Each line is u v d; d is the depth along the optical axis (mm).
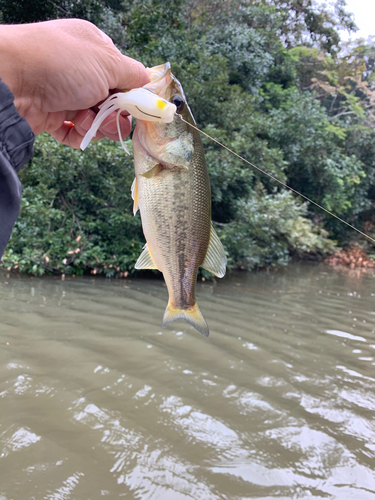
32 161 7641
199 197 1665
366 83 23516
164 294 6363
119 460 2248
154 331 4438
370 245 16859
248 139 10242
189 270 1705
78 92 1124
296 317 5852
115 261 7457
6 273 6906
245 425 2744
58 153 7605
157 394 3020
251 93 13562
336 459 2471
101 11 8547
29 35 1055
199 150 1668
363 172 16250
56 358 3465
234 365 3740
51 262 7098
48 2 7594
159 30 10242
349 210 17109
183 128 1585
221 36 13234
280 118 13352
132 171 7781
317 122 14930
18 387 2889
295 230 11188
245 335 4676
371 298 8141
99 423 2564
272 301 6797
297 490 2170
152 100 1248
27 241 7059
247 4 17500
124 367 3424
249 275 9531
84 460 2217
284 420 2861
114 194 7832
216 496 2068
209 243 1754
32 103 1079
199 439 2529
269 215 9539
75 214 8086
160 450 2377
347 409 3107
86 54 1144
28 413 2586
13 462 2145
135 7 10516
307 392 3340
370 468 2406
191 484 2133
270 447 2529
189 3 15047
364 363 4191
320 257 14914
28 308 4883
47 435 2391
